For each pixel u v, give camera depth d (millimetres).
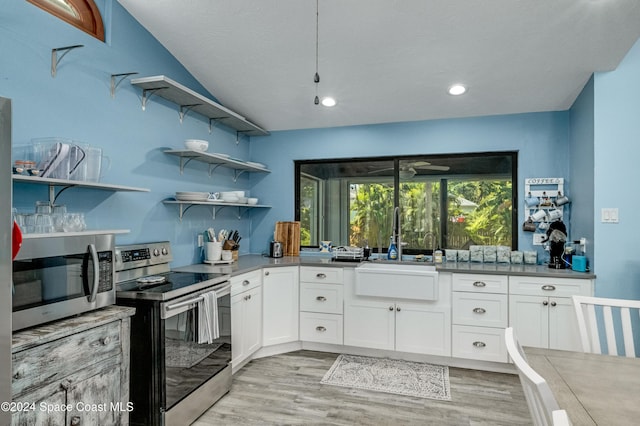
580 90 3045
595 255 2762
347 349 3439
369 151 3943
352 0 2328
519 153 3496
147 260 2600
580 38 2479
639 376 1287
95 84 2289
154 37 2785
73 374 1567
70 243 1660
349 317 3365
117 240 2465
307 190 4273
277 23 2582
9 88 1801
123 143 2508
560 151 3383
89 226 2252
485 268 3104
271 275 3377
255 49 2875
